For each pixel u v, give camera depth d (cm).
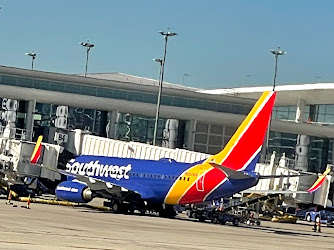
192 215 5397
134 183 5116
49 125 8925
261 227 5256
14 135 7562
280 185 6241
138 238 2838
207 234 3553
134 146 6538
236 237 3538
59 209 4834
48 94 8650
